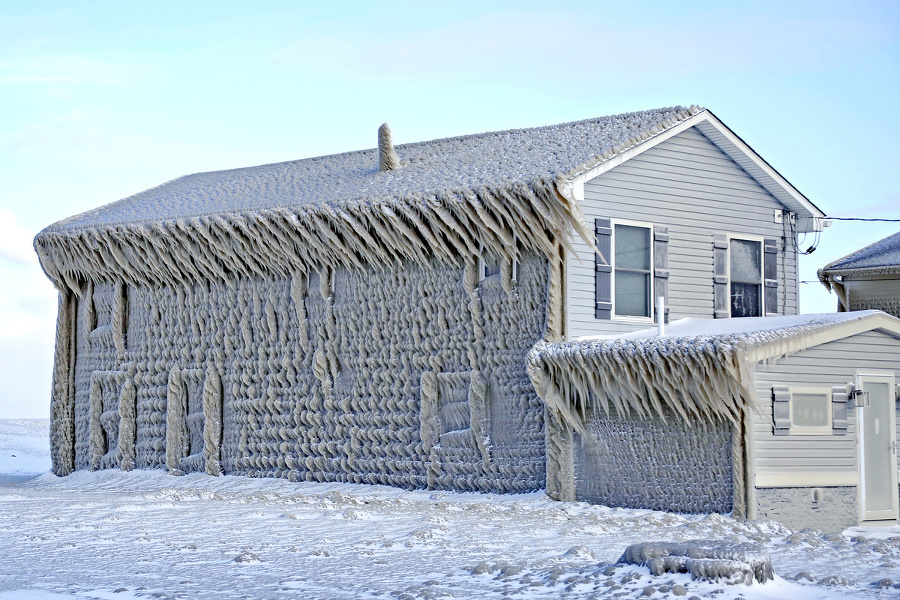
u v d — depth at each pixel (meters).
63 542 12.21
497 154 22.56
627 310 20.39
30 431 45.47
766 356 15.75
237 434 23.61
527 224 19.02
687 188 21.47
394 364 21.33
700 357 15.70
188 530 13.46
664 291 20.84
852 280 27.19
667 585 8.87
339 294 22.20
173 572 10.17
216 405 23.88
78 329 26.69
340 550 11.77
